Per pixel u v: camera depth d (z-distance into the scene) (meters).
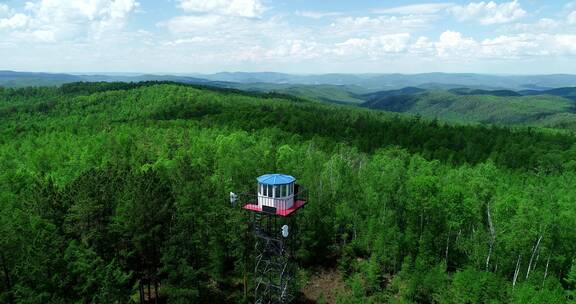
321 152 98.81
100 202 39.88
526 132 150.88
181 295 37.62
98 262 34.12
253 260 46.25
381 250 51.34
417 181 52.69
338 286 53.06
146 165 72.50
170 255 37.88
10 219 34.81
